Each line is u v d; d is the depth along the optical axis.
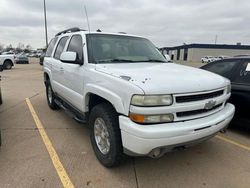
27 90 9.99
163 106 2.70
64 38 5.38
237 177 3.24
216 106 3.32
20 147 4.02
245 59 4.85
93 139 3.60
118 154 3.11
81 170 3.31
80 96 3.98
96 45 4.08
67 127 5.06
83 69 3.85
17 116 5.83
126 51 4.25
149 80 2.82
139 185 3.01
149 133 2.60
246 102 4.53
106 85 3.15
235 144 4.32
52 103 6.25
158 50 4.88
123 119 2.81
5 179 3.07
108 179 3.12
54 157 3.67
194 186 3.02
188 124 2.82
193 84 2.93
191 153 3.91
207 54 75.88
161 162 3.58
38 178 3.11
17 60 35.84
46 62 6.35
